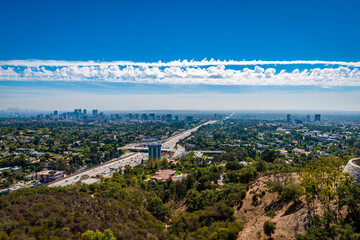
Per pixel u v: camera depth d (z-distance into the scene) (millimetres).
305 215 63969
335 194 61000
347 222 54969
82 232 59938
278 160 144125
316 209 64500
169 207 96125
